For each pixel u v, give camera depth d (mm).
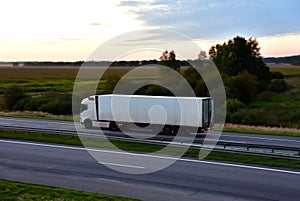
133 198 13344
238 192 14055
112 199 12891
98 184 15125
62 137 25812
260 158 19203
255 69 74875
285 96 68688
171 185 14945
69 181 15570
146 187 14695
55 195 13398
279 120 44875
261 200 13188
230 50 74625
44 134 26938
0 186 14508
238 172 16922
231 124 40125
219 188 14547
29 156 20562
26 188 14227
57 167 18000
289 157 18797
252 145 20703
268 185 14945
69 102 51031
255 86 62188
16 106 55469
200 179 15789
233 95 59562
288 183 15234
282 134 30453
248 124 43875
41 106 52719
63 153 21266
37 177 16234
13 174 16766
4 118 40531
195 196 13594
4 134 27359
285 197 13500
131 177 16125
